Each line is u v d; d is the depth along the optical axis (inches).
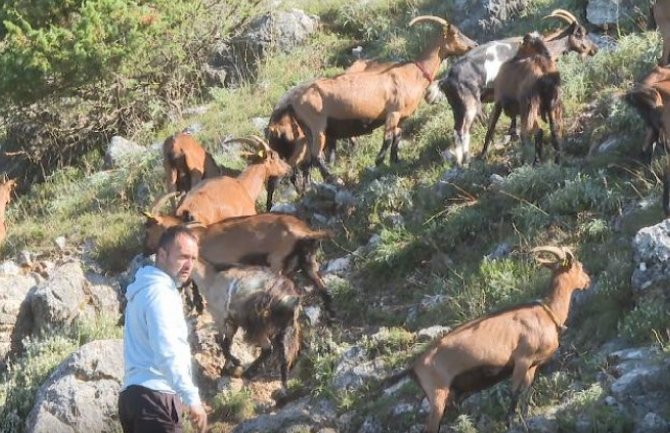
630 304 487.8
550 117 590.6
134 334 335.6
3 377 594.6
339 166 681.6
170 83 837.8
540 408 447.8
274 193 672.4
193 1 847.7
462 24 817.5
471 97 633.6
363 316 552.4
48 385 531.2
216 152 752.3
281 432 477.4
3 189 723.4
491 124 617.9
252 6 876.6
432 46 660.1
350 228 616.7
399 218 607.2
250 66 857.5
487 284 526.9
